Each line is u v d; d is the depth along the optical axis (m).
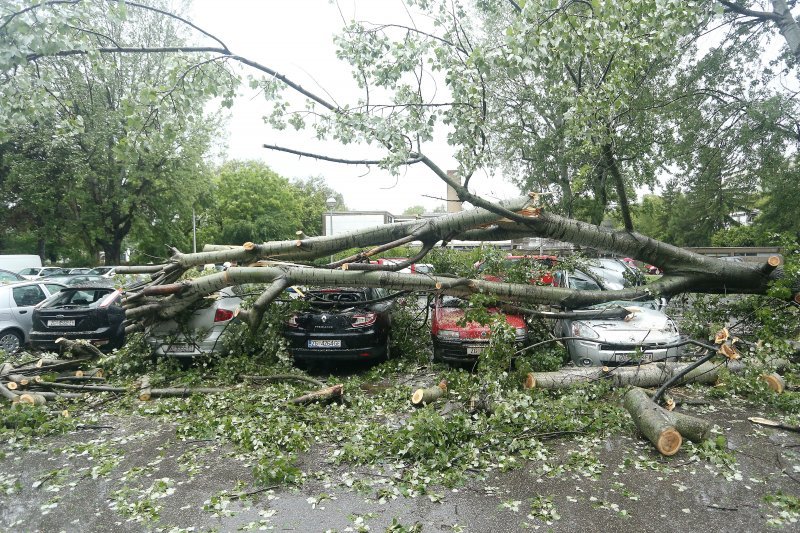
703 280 7.52
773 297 7.23
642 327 7.29
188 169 28.88
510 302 7.77
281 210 52.69
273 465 4.05
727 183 15.83
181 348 7.61
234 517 3.50
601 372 6.26
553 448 4.71
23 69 5.51
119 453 4.74
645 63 6.42
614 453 4.59
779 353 6.14
